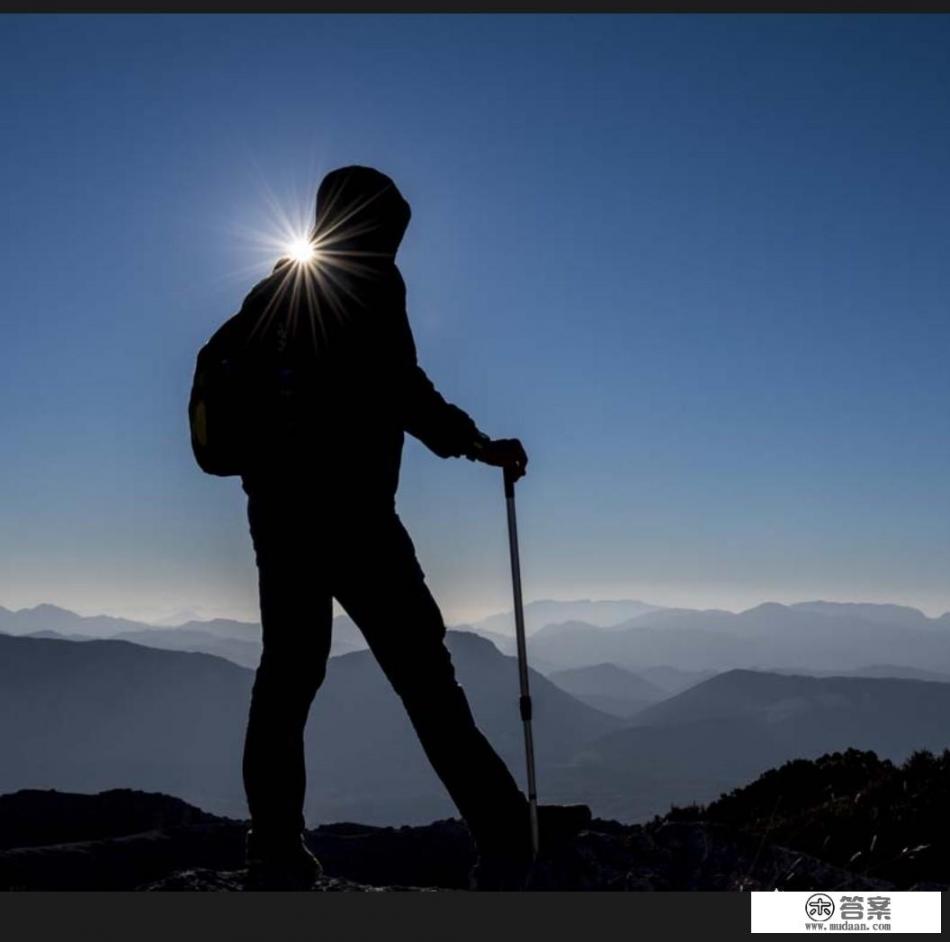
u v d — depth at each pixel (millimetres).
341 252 3389
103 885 5188
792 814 6023
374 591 3377
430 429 3469
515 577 3682
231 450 3414
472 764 3445
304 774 3510
